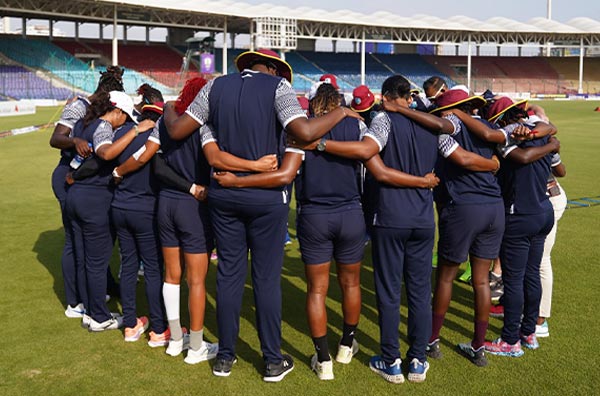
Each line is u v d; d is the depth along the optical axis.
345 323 4.07
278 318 3.80
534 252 4.22
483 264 4.02
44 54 48.06
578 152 17.03
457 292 5.60
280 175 3.57
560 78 65.69
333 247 3.95
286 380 3.83
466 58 67.12
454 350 4.29
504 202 4.14
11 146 18.06
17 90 42.78
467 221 3.90
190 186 3.90
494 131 3.91
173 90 48.03
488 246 3.99
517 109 4.25
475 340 4.04
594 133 23.44
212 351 4.20
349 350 4.09
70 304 4.94
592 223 8.19
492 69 66.06
